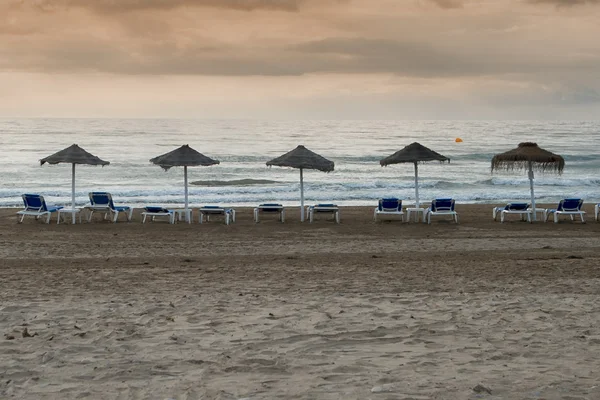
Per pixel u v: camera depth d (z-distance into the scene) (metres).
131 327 7.85
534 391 5.30
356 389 5.42
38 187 41.94
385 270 13.56
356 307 9.09
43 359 6.49
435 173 54.66
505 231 22.36
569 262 14.92
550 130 159.88
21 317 8.48
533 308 9.02
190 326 7.90
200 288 11.03
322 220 25.48
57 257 16.56
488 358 6.47
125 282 11.78
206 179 48.16
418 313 8.67
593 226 23.70
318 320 8.21
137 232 21.83
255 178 49.28
